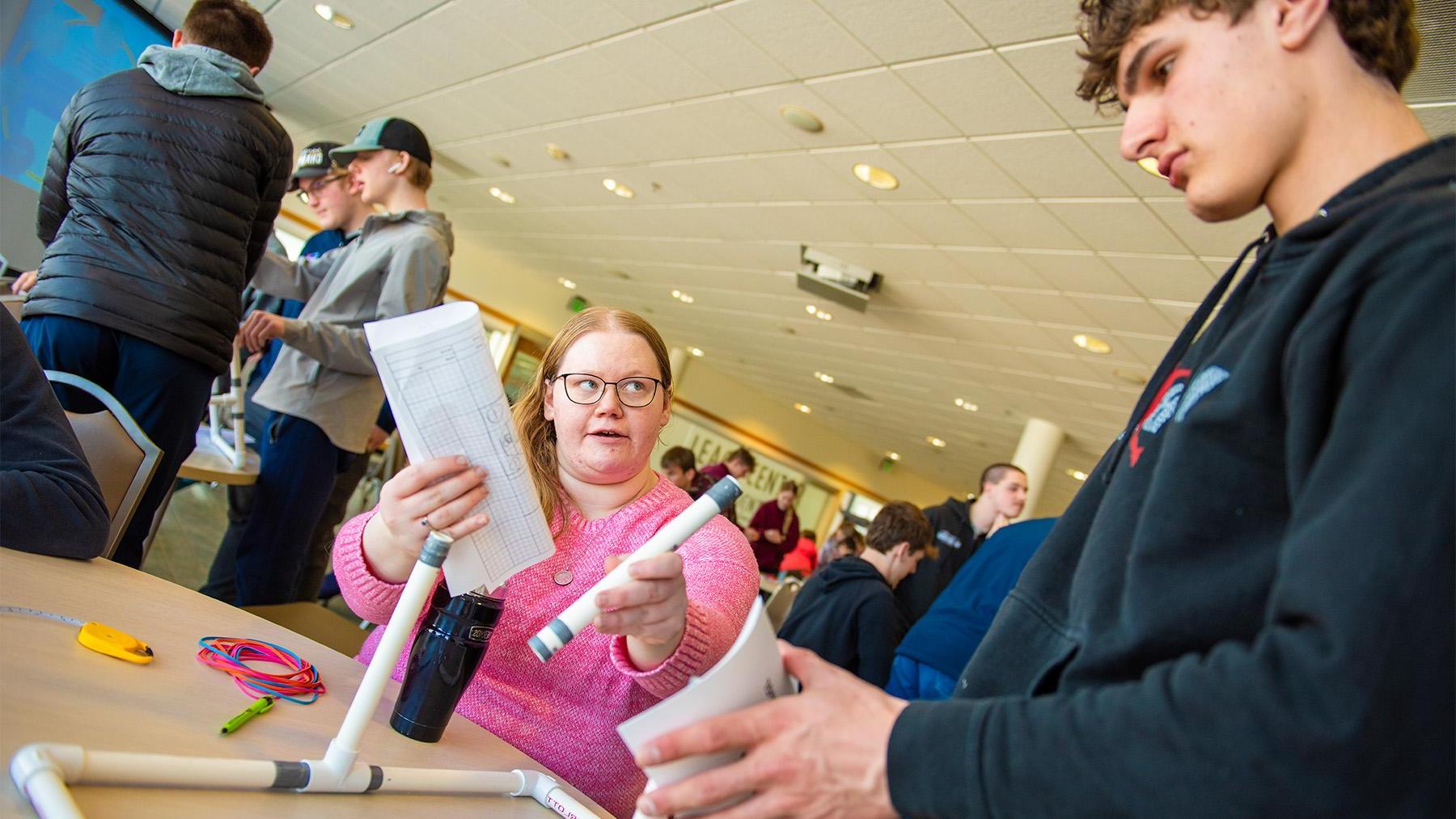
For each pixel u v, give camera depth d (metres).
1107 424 8.12
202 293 2.13
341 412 2.84
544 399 1.44
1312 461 0.57
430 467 0.93
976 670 0.83
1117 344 6.01
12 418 1.21
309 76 7.05
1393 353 0.52
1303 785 0.48
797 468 15.14
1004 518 4.43
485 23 4.93
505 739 1.24
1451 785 0.49
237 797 0.75
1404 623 0.47
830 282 6.47
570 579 1.31
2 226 5.61
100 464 1.59
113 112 2.05
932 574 4.23
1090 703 0.57
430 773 0.90
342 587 1.17
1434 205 0.57
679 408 13.84
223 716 0.89
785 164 5.18
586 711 1.26
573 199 7.54
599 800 1.25
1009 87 3.61
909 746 0.61
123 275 2.02
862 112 4.27
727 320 9.81
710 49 4.25
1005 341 6.82
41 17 5.73
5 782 0.62
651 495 1.41
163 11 6.44
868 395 11.04
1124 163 3.79
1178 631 0.62
